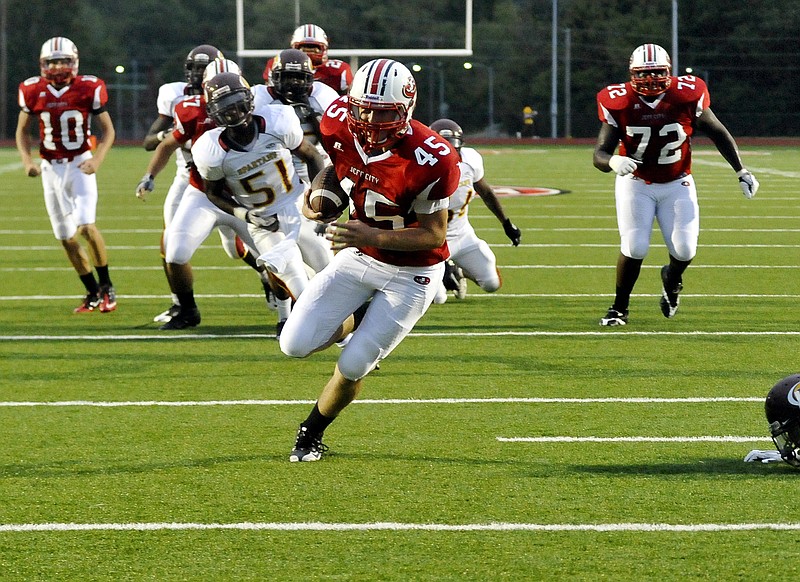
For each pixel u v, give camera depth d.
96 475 15.25
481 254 27.11
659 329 25.34
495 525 13.29
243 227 24.09
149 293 31.28
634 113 24.14
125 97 198.88
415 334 25.08
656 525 13.24
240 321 26.95
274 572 12.00
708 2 164.25
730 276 33.12
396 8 189.00
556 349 23.36
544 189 65.62
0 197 62.22
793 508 13.75
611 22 171.25
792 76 161.50
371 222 14.70
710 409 18.50
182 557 12.42
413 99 13.89
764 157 100.50
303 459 15.76
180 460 15.90
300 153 21.92
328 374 21.34
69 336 25.19
